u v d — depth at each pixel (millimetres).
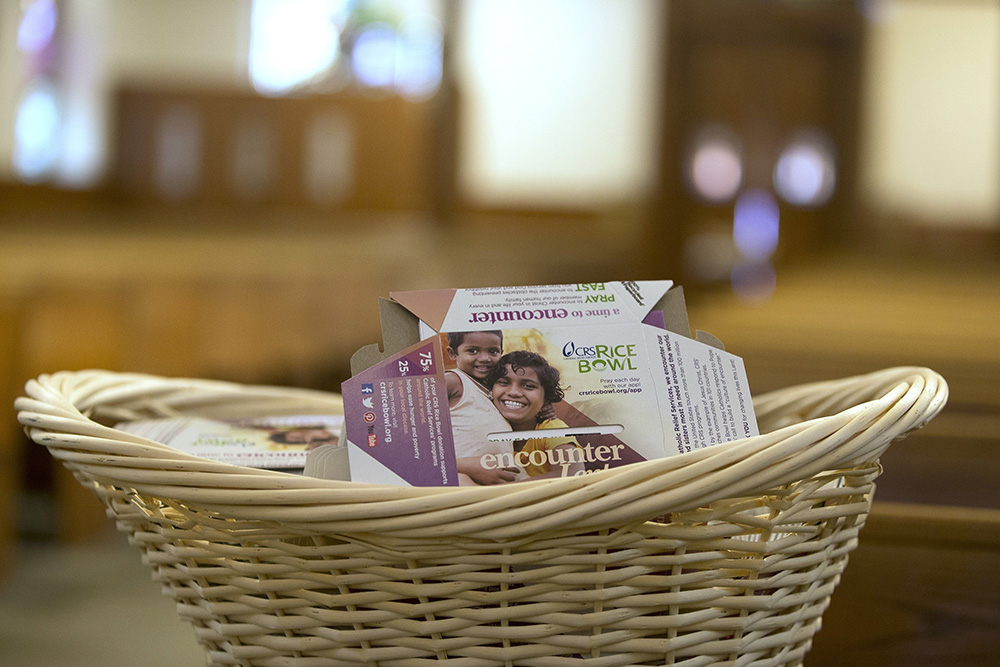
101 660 1547
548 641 506
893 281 3484
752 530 516
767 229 5051
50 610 1768
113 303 1842
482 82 5770
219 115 4371
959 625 839
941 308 2582
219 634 557
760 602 519
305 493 489
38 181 4008
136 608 1794
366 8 5027
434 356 596
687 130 5000
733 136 4992
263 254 2723
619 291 638
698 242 5070
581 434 585
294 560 514
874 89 5191
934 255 5137
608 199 5719
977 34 5316
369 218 4438
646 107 5449
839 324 2143
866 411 517
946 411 1347
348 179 4418
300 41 5316
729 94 4969
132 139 4387
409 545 492
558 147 5754
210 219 4383
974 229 5383
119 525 591
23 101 4039
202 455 669
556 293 631
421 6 5082
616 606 510
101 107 4465
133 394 752
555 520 469
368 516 482
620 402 597
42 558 2047
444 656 516
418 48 5020
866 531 857
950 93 5406
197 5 5078
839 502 556
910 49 5406
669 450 589
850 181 5004
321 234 3979
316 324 2396
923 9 5328
